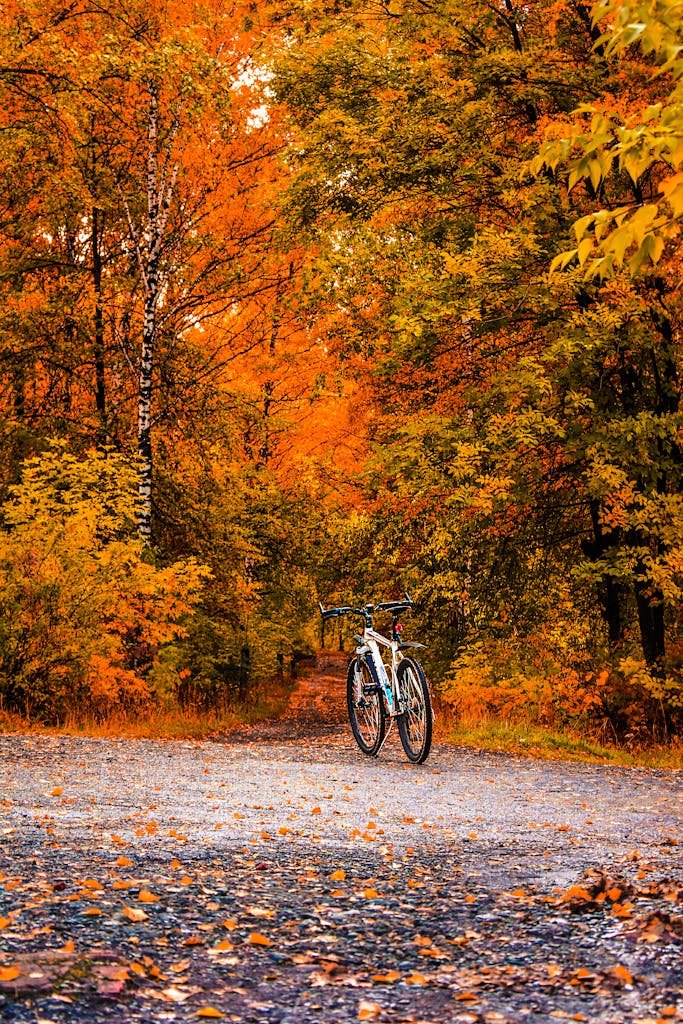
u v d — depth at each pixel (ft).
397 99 46.03
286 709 69.87
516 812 19.94
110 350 58.08
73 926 9.93
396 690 29.55
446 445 44.93
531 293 43.39
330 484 64.64
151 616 45.88
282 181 49.70
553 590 49.83
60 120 50.57
